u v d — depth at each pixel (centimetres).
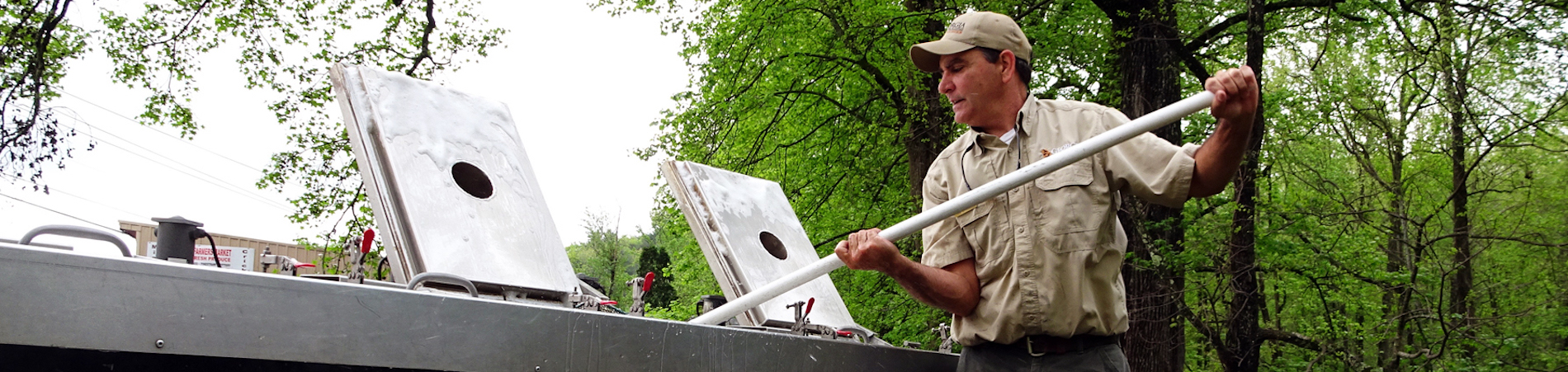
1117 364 238
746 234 346
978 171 242
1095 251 228
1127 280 880
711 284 1445
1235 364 1105
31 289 111
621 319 174
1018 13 1102
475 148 245
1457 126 1177
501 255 224
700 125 1230
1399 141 1220
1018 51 241
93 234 136
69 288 114
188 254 173
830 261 224
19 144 851
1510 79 1123
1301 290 1259
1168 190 215
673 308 1449
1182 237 934
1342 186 1278
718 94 1214
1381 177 1353
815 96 1312
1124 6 930
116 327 117
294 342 131
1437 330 1131
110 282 117
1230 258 967
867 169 1370
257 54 1002
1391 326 1147
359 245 165
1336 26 1080
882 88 1264
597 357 169
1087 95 1245
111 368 125
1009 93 240
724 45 1216
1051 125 237
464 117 249
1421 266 1132
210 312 124
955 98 243
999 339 236
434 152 229
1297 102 1134
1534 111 1153
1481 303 1338
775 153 1359
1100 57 1160
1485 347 1139
